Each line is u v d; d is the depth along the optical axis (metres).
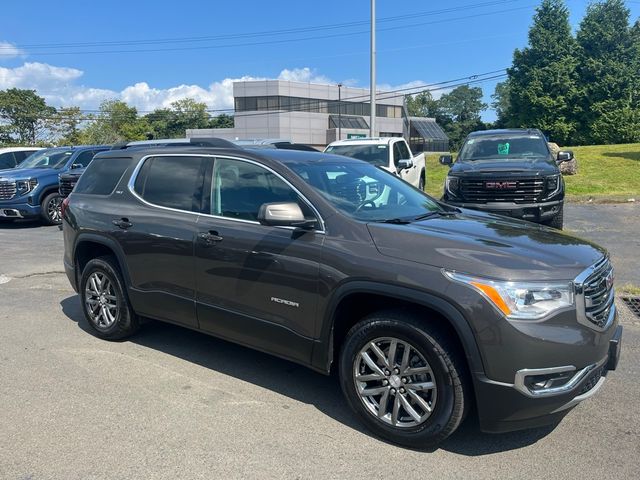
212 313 4.24
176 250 4.41
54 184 13.85
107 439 3.41
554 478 3.01
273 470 3.09
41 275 7.98
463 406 3.16
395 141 12.62
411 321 3.25
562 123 47.06
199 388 4.17
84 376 4.38
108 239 4.96
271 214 3.57
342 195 3.99
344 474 3.05
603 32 47.12
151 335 5.39
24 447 3.32
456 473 3.06
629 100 46.78
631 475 3.03
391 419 3.39
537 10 49.03
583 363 3.07
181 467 3.12
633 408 3.80
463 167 9.65
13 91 59.50
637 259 8.16
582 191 15.55
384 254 3.37
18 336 5.35
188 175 4.59
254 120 70.00
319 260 3.59
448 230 3.62
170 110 91.81
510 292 3.00
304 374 4.45
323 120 72.00
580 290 3.10
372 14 21.06
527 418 3.08
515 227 3.96
